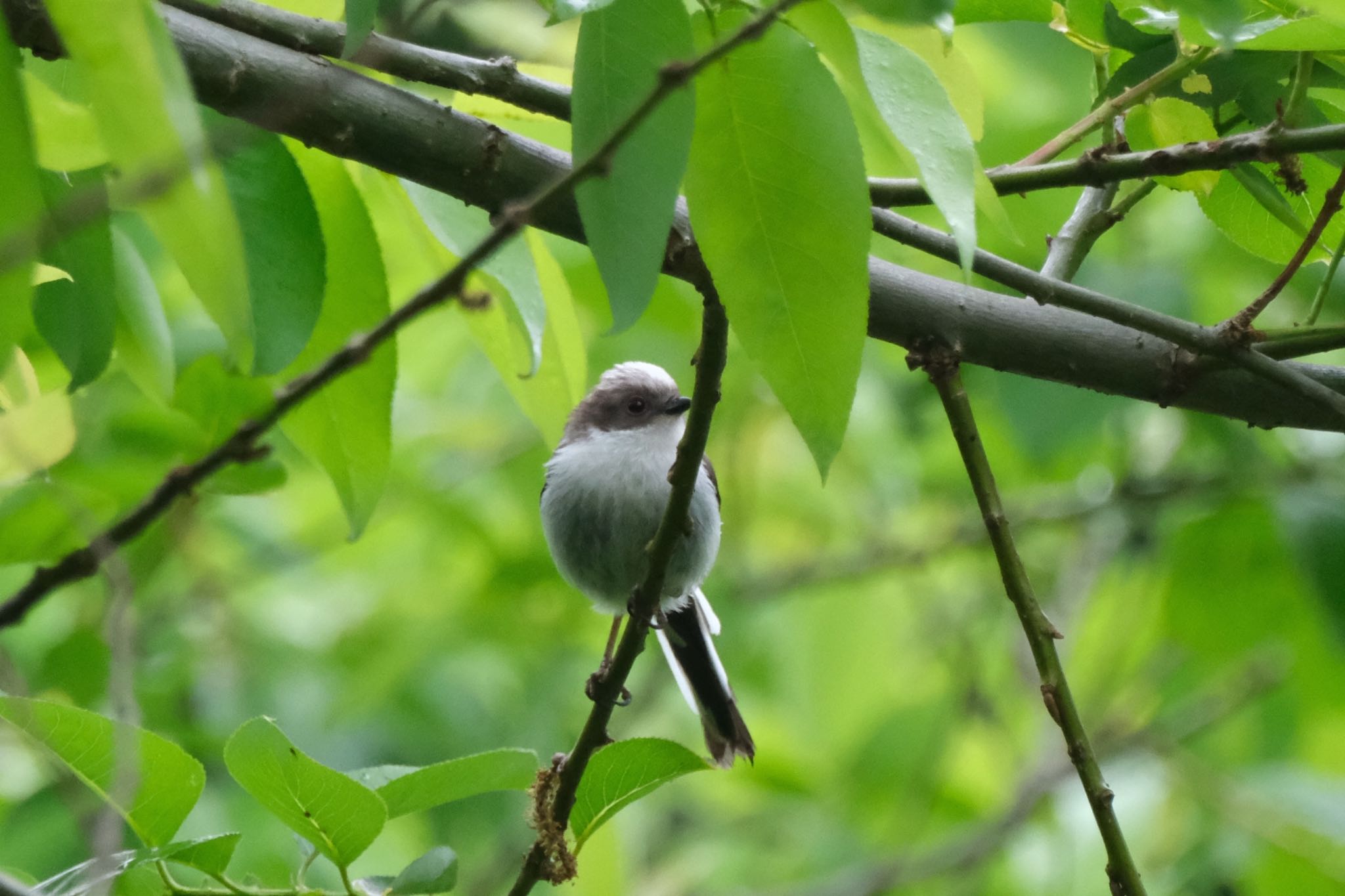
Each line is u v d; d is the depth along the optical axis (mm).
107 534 4379
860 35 4336
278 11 5785
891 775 14047
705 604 9961
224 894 5395
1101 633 13617
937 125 4211
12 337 3705
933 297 6461
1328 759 12195
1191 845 12273
